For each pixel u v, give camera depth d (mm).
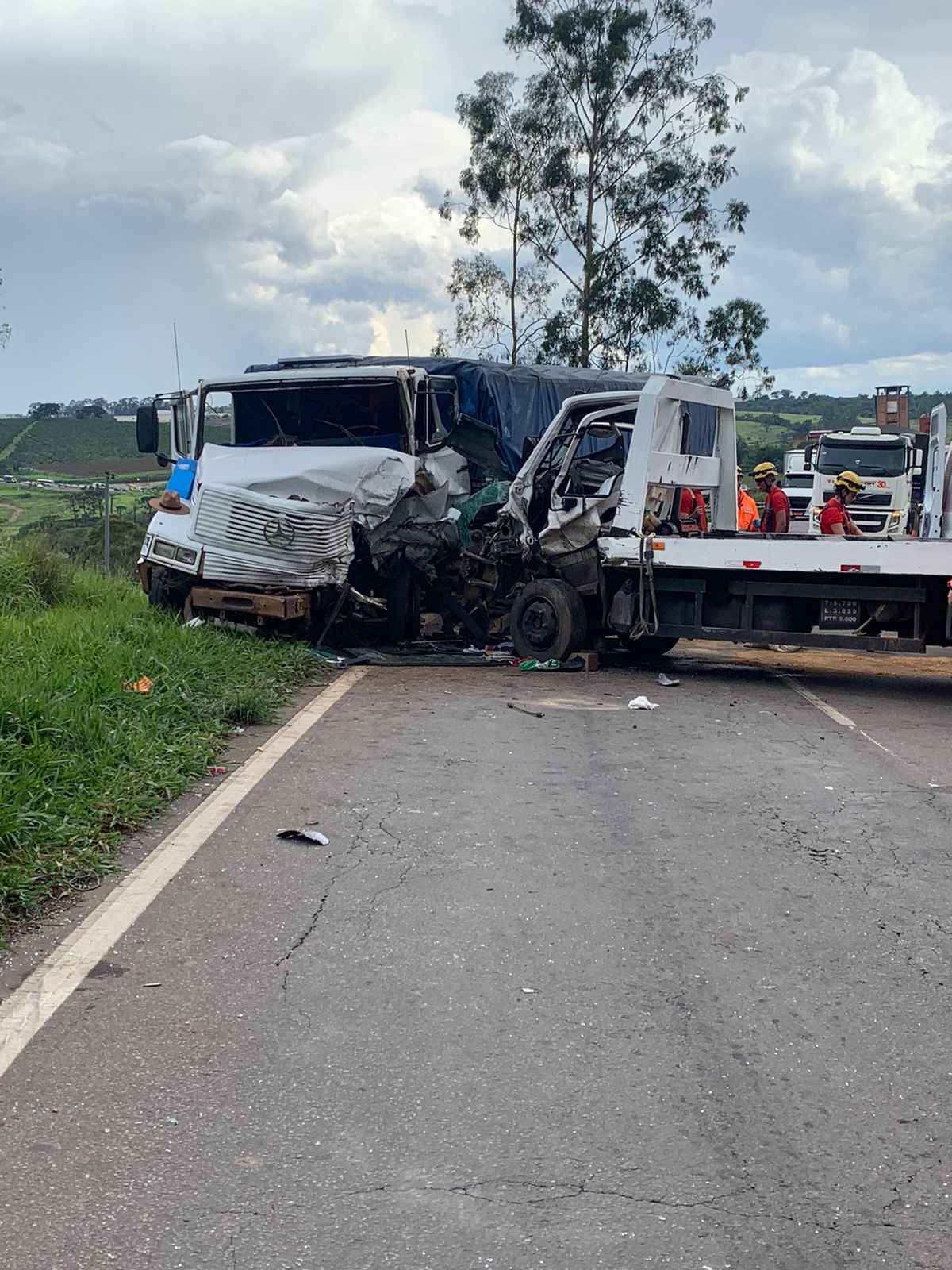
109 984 4484
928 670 13453
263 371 16250
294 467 12969
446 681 11883
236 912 5238
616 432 12750
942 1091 3812
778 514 15570
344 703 10445
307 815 6762
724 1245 3012
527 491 13195
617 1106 3678
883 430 28828
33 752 6812
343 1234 3031
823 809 7164
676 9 33969
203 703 9312
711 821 6859
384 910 5293
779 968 4762
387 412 13562
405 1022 4223
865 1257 2982
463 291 35875
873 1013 4363
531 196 35156
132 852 6062
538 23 34469
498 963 4754
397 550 13398
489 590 14047
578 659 13023
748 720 10047
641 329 34406
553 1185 3254
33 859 5582
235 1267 2900
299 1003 4355
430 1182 3260
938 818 6996
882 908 5453
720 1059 3996
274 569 12641
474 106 34812
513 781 7684
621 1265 2930
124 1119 3555
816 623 11672
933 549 10797
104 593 14789
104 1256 2934
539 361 35344
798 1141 3508
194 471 13789
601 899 5512
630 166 34875
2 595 13586
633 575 12586
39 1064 3873
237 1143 3436
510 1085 3795
